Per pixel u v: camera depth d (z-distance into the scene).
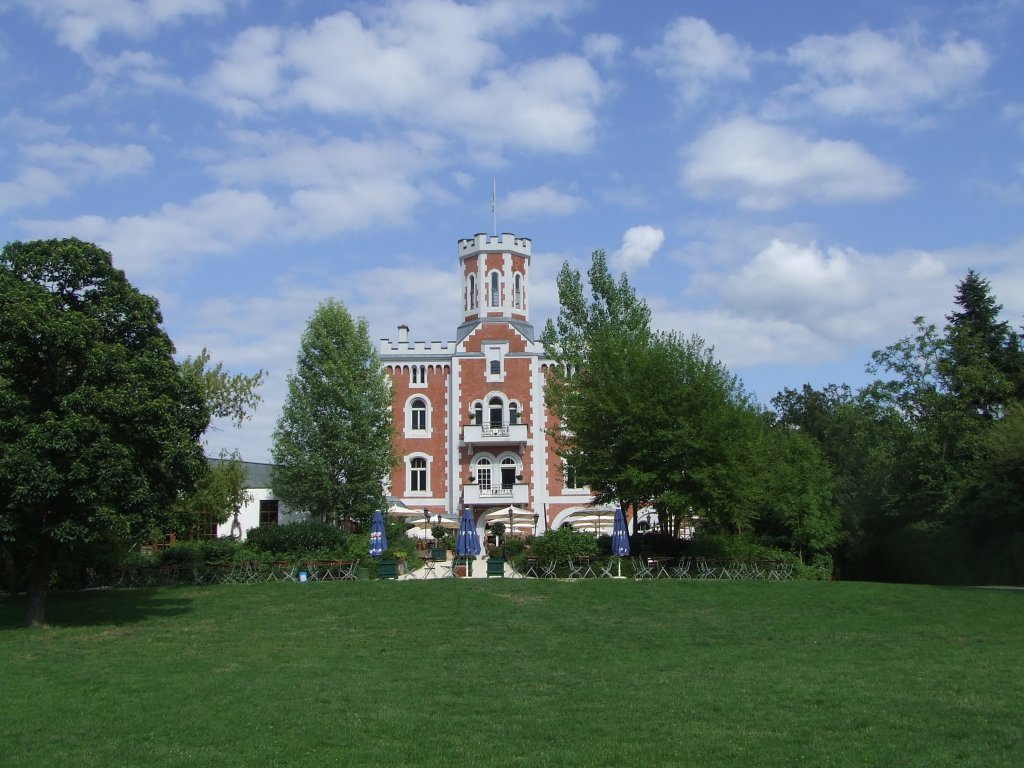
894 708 14.96
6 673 19.25
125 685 17.72
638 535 43.34
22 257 26.77
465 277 65.69
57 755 12.50
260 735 13.55
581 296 49.75
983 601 29.36
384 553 41.75
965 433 45.16
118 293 27.44
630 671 19.42
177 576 36.34
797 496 47.62
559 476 60.69
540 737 13.33
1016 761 11.73
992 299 57.00
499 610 28.59
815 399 79.31
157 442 26.64
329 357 50.19
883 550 50.00
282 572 37.34
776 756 12.09
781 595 30.81
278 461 48.50
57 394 25.98
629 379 40.62
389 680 18.34
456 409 61.72
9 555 32.62
